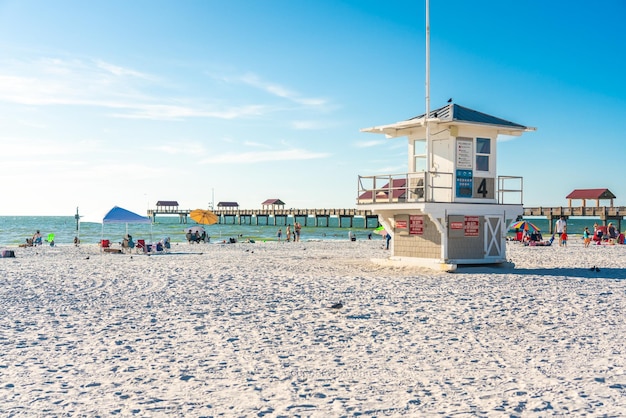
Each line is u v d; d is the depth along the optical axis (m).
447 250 18.67
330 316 10.88
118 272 18.95
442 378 6.77
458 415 5.47
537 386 6.41
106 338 8.99
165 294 13.81
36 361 7.58
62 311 11.48
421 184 19.20
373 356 7.84
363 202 20.52
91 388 6.41
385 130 20.06
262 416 5.48
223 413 5.57
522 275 17.62
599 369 7.11
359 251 32.25
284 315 11.00
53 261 24.17
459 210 18.47
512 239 42.81
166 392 6.26
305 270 19.48
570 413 5.50
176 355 7.92
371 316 10.86
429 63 18.97
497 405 5.75
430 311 11.37
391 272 18.53
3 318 10.70
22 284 15.75
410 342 8.70
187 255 28.61
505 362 7.49
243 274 18.20
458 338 8.95
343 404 5.82
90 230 80.31
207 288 14.86
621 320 10.41
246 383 6.60
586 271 19.22
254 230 85.06
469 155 18.80
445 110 19.08
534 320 10.41
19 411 5.64
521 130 19.48
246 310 11.56
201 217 41.22
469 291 14.10
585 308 11.66
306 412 5.58
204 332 9.45
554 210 63.88
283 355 7.90
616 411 5.55
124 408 5.73
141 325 10.04
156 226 100.88
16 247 36.56
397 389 6.34
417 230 19.88
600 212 60.28
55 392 6.27
